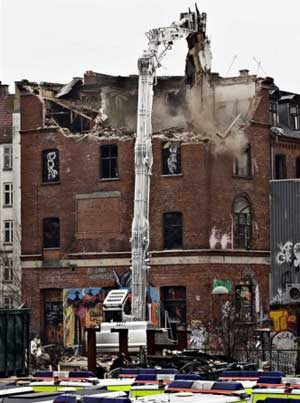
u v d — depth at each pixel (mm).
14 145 73812
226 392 11102
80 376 14219
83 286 62406
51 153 64312
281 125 67250
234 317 54938
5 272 73750
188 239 60062
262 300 61438
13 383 13828
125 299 45531
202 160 60438
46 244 63969
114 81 63594
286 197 62344
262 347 47562
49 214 63969
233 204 61312
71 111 64125
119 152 62375
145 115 45750
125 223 61875
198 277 59469
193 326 58750
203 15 56125
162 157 61281
